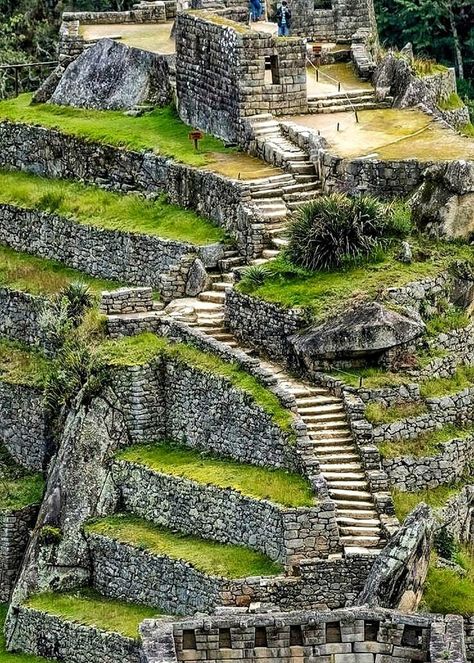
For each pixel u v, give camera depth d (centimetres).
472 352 7519
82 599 7456
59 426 8081
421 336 7394
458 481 7244
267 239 7950
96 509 7606
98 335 7975
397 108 8719
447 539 6975
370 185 7925
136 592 7356
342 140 8288
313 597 6844
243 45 8550
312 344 7362
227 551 7112
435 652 5003
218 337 7750
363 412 7200
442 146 8069
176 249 8200
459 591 6694
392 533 6831
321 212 7662
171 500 7400
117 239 8500
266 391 7312
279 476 7119
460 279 7581
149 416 7719
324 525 6900
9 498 8088
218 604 6938
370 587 6588
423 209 7725
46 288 8606
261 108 8625
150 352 7756
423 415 7250
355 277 7556
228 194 8181
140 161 8775
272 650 5138
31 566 7569
